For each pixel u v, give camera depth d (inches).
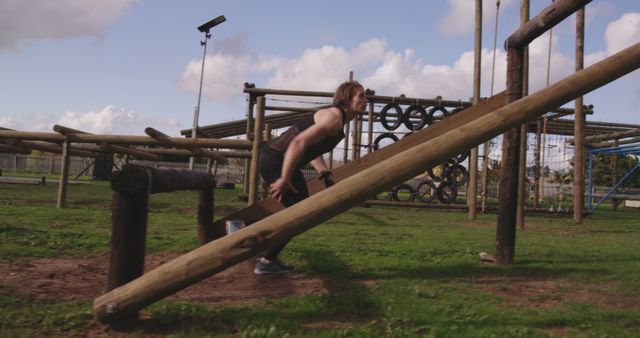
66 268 134.6
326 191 84.4
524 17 291.3
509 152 166.9
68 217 255.9
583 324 95.9
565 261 175.5
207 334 82.4
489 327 91.2
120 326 83.7
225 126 626.2
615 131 680.4
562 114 530.6
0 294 102.1
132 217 88.0
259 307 100.4
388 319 93.4
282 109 505.7
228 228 156.6
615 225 392.8
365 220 348.5
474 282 135.6
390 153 197.6
